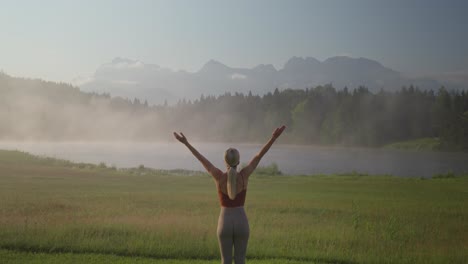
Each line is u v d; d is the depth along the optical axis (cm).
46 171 4922
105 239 1072
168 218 1474
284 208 1948
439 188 3553
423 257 997
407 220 1605
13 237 1065
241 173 562
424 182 4234
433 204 2242
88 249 995
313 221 1556
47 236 1076
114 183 3788
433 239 1243
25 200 2023
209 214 1650
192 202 2120
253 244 1067
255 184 4081
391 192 3152
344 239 1178
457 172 7656
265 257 977
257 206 2017
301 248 1064
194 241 1062
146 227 1243
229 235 557
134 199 2244
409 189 3475
